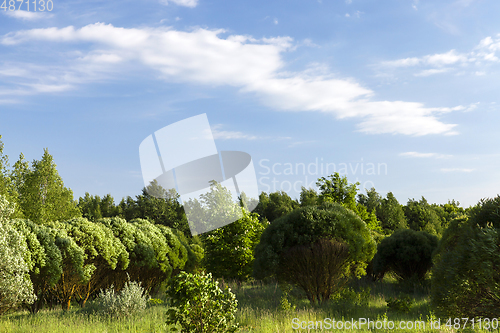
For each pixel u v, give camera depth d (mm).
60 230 12266
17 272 9547
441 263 7457
